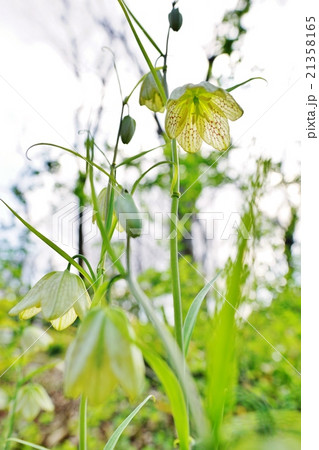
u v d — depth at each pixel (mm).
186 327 136
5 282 558
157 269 483
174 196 148
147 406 478
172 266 141
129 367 91
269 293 367
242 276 59
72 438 465
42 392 324
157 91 177
